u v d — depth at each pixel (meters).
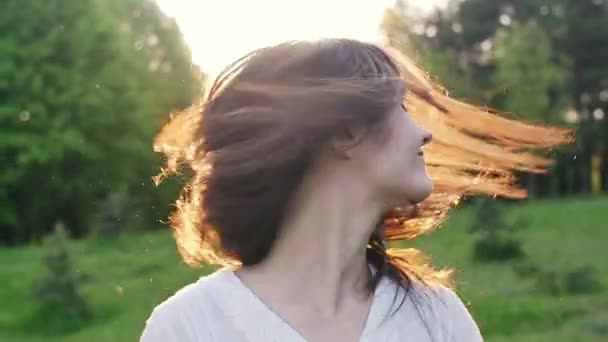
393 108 1.40
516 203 23.17
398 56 1.54
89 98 30.88
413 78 1.54
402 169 1.39
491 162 1.56
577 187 39.91
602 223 18.73
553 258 14.60
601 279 12.95
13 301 13.90
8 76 30.16
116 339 11.62
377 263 1.49
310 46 1.41
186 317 1.38
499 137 1.56
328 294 1.39
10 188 31.52
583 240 16.66
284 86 1.37
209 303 1.38
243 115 1.37
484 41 39.75
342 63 1.40
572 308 11.34
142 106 32.38
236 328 1.36
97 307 13.02
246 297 1.38
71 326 12.61
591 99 41.28
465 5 40.31
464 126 1.55
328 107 1.35
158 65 35.88
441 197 1.55
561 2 41.38
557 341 10.14
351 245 1.40
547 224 18.89
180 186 1.57
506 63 31.44
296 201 1.39
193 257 1.56
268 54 1.41
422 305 1.45
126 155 32.25
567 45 40.91
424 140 1.41
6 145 30.08
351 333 1.38
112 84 31.69
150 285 13.41
